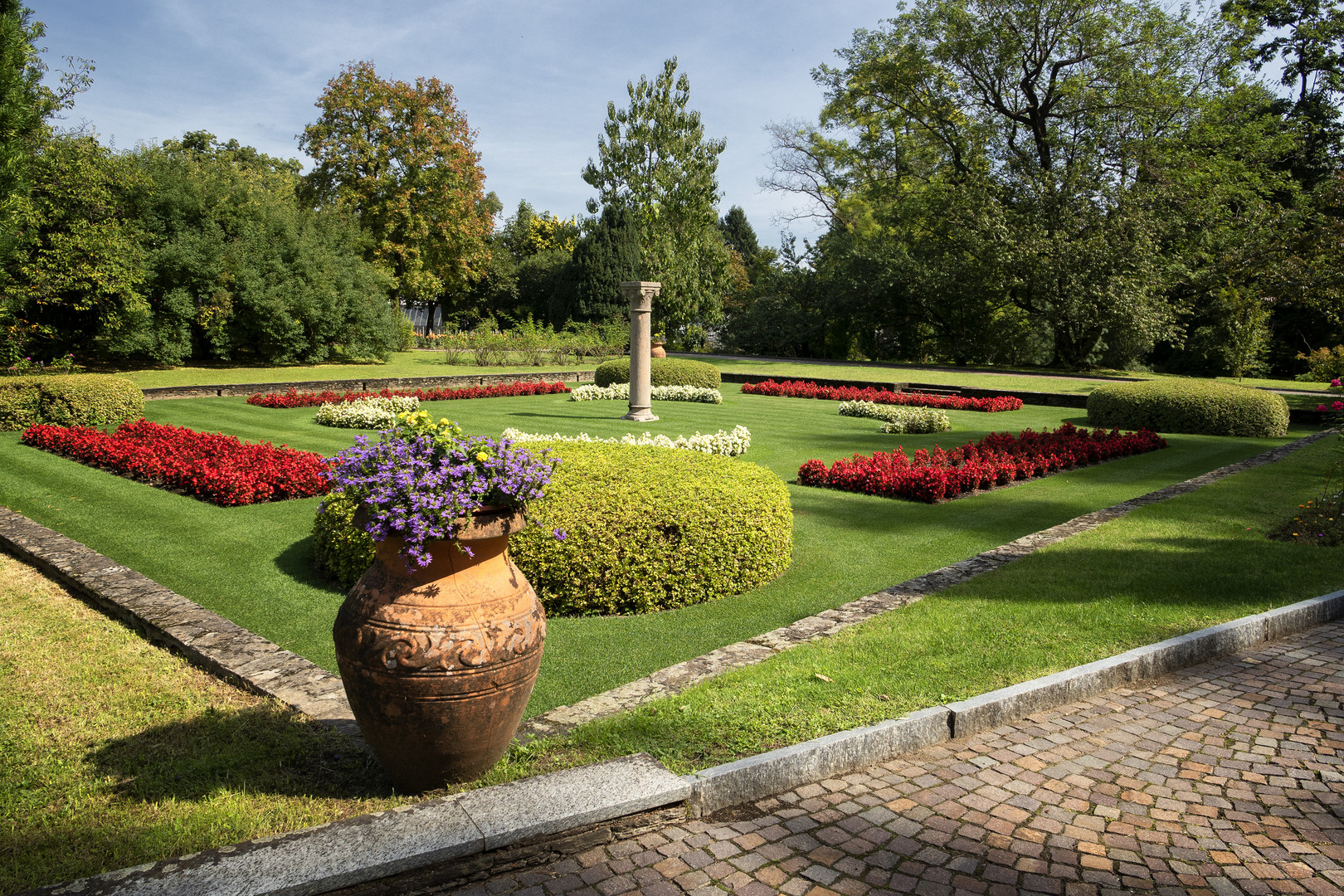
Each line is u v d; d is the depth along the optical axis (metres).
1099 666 3.86
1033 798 2.88
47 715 3.36
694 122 35.12
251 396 17.55
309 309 24.80
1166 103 26.34
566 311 45.75
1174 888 2.36
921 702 3.41
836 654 3.99
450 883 2.27
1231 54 27.58
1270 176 26.75
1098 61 27.19
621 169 35.69
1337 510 6.82
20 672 3.83
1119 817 2.76
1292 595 5.04
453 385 23.14
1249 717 3.61
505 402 19.23
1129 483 9.63
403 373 25.47
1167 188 25.97
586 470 5.76
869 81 31.84
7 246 17.78
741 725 3.15
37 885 2.15
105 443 9.48
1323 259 20.05
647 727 3.12
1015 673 3.76
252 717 3.29
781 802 2.82
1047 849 2.55
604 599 4.94
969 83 29.66
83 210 20.53
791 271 38.78
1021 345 32.72
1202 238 26.83
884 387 23.31
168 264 22.55
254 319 24.17
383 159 31.98
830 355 37.44
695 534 5.11
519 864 2.37
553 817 2.41
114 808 2.59
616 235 45.34
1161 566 5.65
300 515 7.22
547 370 28.06
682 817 2.68
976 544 6.75
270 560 5.92
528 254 57.56
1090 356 31.27
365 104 31.33
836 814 2.75
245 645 4.03
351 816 2.51
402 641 2.49
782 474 10.09
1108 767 3.12
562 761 2.87
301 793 2.70
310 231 26.14
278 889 2.03
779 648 4.12
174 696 3.57
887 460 9.59
